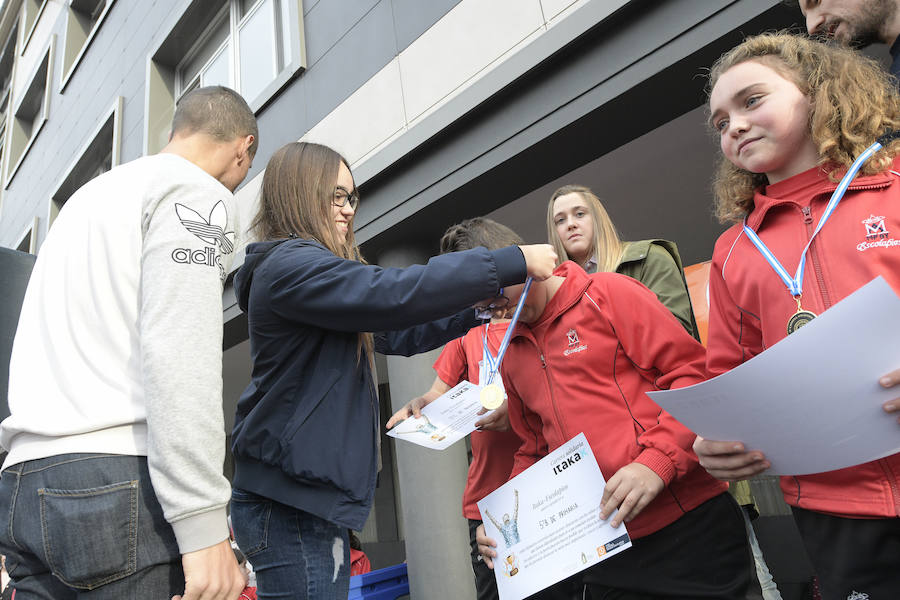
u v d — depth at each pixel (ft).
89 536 3.34
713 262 4.68
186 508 3.20
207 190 4.05
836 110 3.85
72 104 33.09
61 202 32.89
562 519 4.61
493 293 4.22
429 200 12.30
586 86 9.73
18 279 6.41
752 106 4.05
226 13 23.02
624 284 5.23
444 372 8.54
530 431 6.12
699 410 3.44
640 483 4.30
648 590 4.73
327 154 5.01
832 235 3.71
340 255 4.76
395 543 27.81
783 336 3.86
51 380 3.78
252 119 5.30
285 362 4.22
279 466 3.95
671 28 8.71
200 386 3.41
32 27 42.01
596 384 5.07
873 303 2.77
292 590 3.81
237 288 4.69
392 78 13.99
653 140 13.84
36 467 3.54
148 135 24.49
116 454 3.53
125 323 3.81
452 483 12.04
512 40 11.29
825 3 4.71
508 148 10.87
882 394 2.95
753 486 16.06
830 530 3.57
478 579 7.87
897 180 3.61
